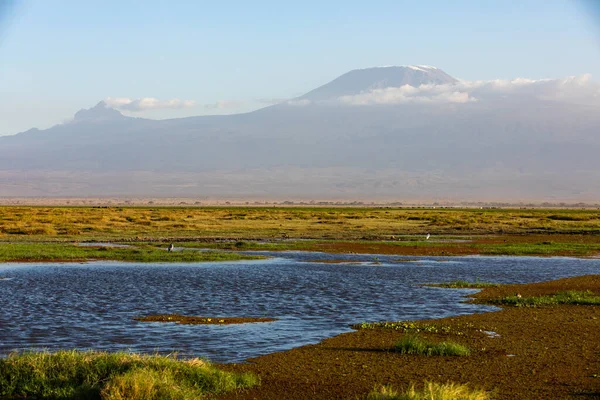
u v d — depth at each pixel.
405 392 14.59
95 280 35.44
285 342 20.17
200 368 15.61
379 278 37.66
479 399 13.86
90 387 14.25
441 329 22.22
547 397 14.70
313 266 44.47
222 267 43.31
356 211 161.62
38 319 23.59
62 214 111.19
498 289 33.28
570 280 37.25
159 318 23.97
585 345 19.92
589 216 128.75
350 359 18.05
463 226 95.56
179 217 109.62
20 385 14.90
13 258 47.25
